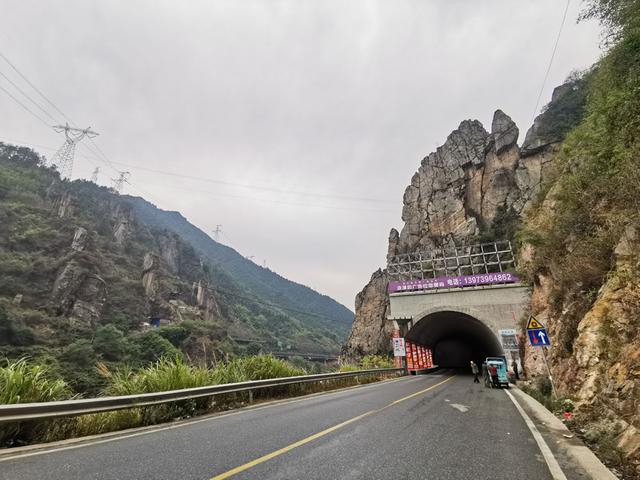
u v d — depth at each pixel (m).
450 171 65.44
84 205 147.50
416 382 23.06
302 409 10.08
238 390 10.70
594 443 6.21
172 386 9.15
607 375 7.37
